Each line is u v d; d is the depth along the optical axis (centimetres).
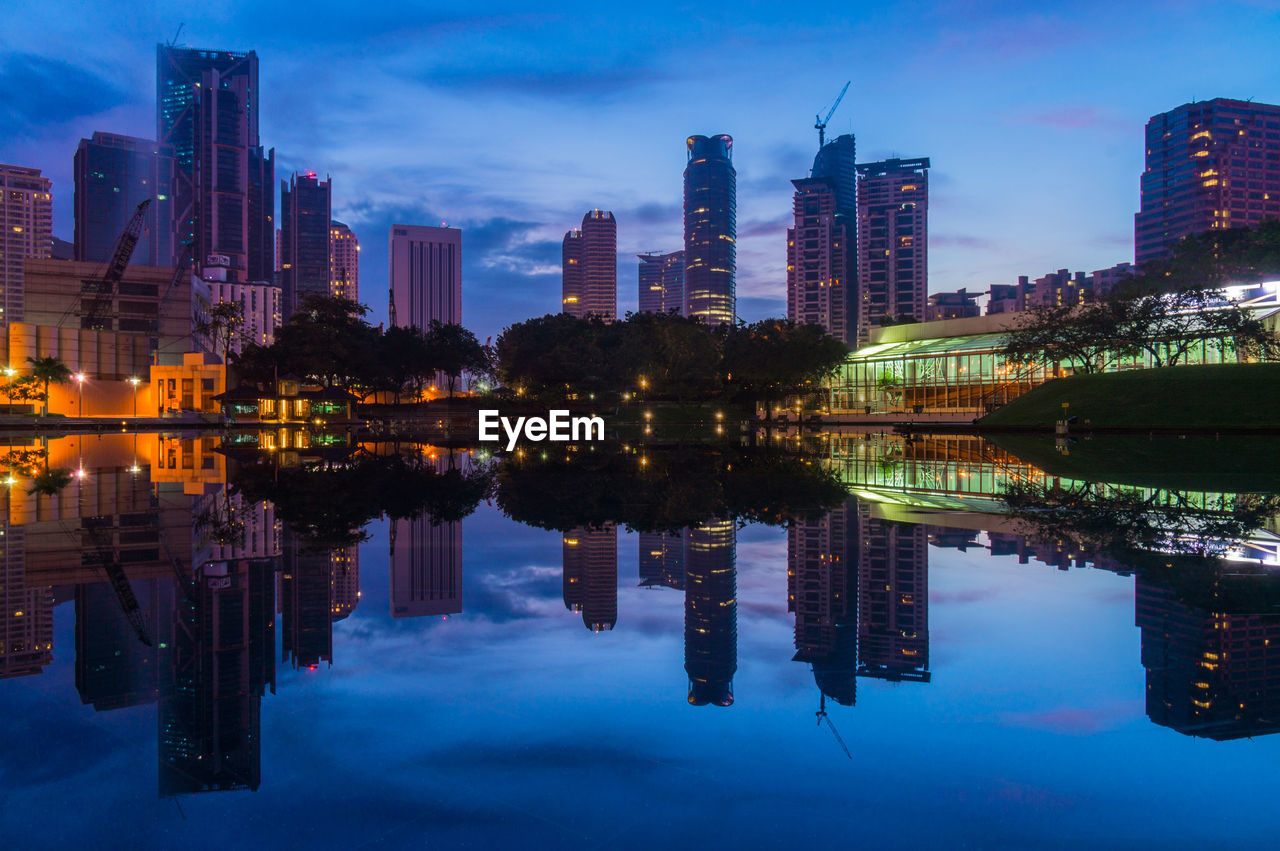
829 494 1939
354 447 4619
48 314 12150
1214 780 387
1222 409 5572
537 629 722
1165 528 1309
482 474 2647
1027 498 1791
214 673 580
